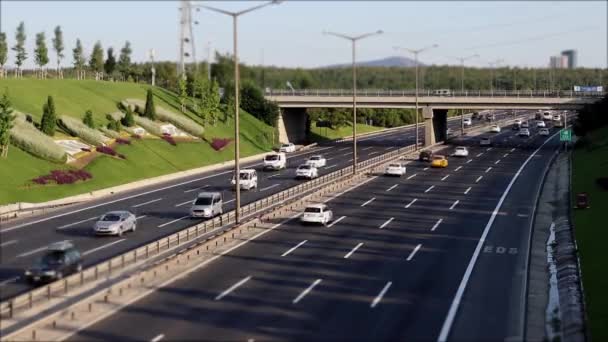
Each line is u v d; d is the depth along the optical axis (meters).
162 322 29.72
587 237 47.34
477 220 56.94
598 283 36.47
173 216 58.66
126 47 144.12
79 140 82.94
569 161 95.62
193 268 39.72
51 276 35.84
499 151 116.25
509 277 38.84
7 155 70.06
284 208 60.31
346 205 64.56
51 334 27.84
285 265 40.78
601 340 28.20
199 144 103.81
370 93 131.50
